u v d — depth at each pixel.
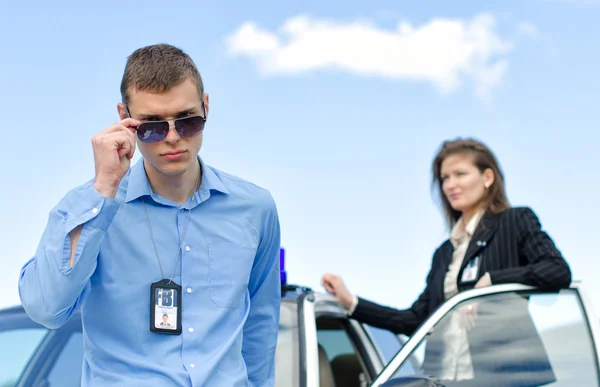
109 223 2.09
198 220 2.31
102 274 2.21
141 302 2.21
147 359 2.19
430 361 2.98
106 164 2.10
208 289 2.27
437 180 3.77
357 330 3.85
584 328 3.24
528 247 3.37
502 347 3.11
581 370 3.15
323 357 3.52
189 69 2.22
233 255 2.32
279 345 3.14
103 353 2.20
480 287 3.19
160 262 2.25
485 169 3.58
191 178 2.32
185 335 2.21
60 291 2.04
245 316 2.35
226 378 2.23
